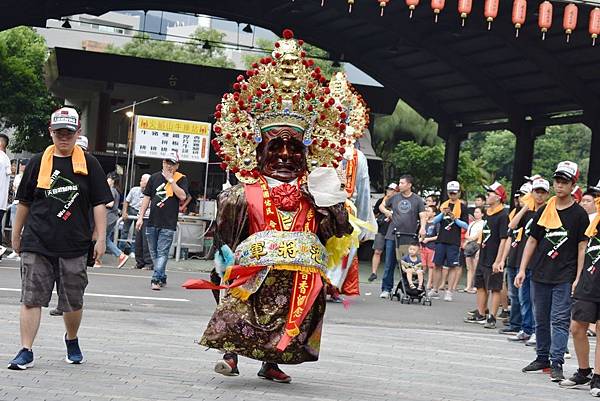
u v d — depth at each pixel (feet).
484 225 44.27
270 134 23.79
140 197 66.85
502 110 98.99
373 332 38.96
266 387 24.09
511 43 82.64
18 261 55.93
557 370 29.84
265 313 22.95
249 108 23.77
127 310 39.42
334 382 26.00
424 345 36.19
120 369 25.39
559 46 82.69
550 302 30.73
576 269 29.86
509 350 36.76
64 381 23.13
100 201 24.72
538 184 38.93
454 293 60.85
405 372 29.07
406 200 52.65
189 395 22.40
